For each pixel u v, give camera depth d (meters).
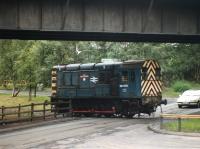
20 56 62.28
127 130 25.50
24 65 62.03
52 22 29.42
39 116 33.75
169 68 88.31
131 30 31.03
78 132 24.64
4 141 21.09
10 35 34.41
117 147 18.47
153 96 35.25
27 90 78.00
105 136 22.58
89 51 78.38
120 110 36.19
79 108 38.78
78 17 30.03
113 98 36.44
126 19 30.94
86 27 30.20
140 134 23.45
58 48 63.72
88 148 18.27
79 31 30.06
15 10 28.91
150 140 20.78
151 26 31.53
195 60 89.50
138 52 83.69
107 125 28.81
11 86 84.50
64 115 37.25
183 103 45.75
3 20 28.69
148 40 38.53
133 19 31.05
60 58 64.25
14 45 62.69
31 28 29.16
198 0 30.95
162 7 31.69
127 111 35.81
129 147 18.42
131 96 35.38
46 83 64.88
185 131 23.61
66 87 39.66
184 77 93.00
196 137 21.98
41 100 60.12
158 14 31.62
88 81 38.12
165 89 81.75
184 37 35.78
